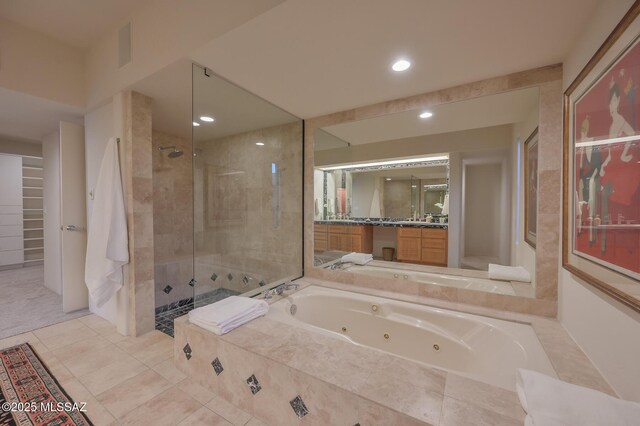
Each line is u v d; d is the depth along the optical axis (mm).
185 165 3631
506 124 1856
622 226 902
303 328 1640
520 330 1564
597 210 1071
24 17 2074
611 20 1015
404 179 2262
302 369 1214
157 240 3332
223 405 1470
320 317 2234
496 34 1349
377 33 1365
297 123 2676
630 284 858
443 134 2070
